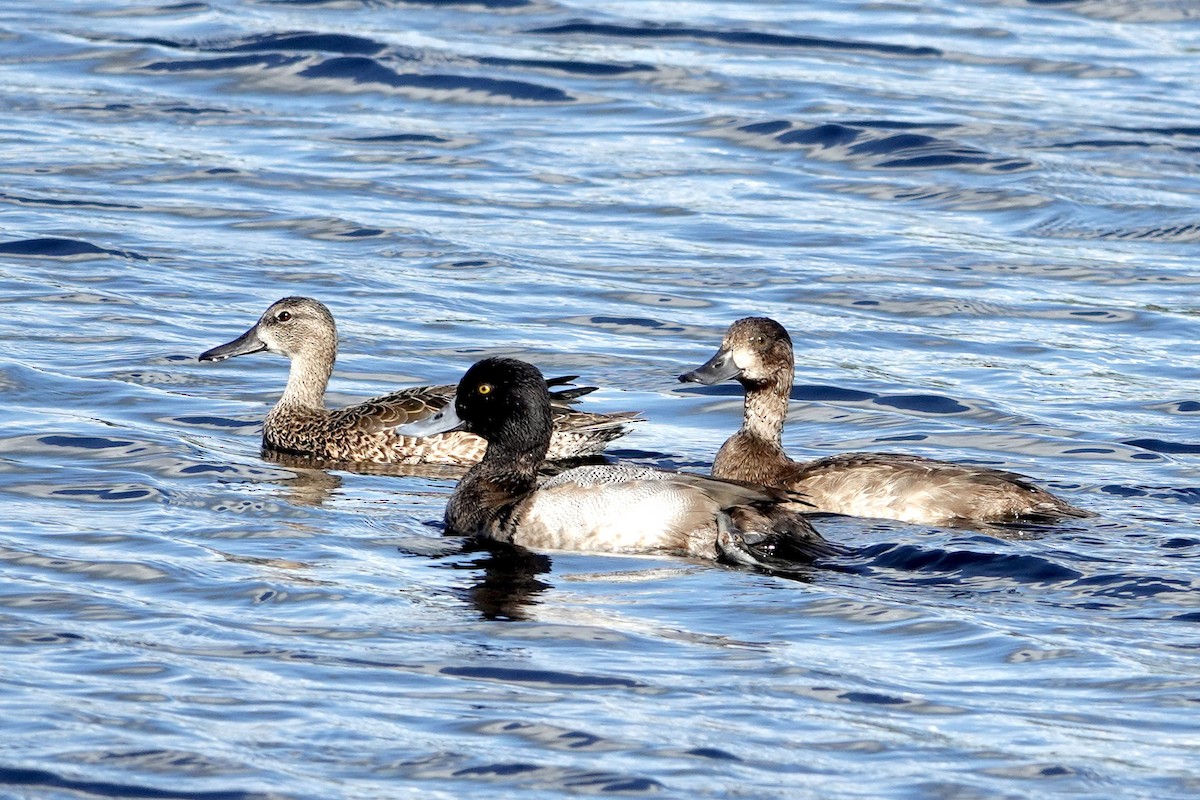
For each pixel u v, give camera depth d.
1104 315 20.97
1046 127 28.92
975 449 16.28
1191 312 21.06
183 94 29.75
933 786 8.99
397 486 15.41
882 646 10.95
